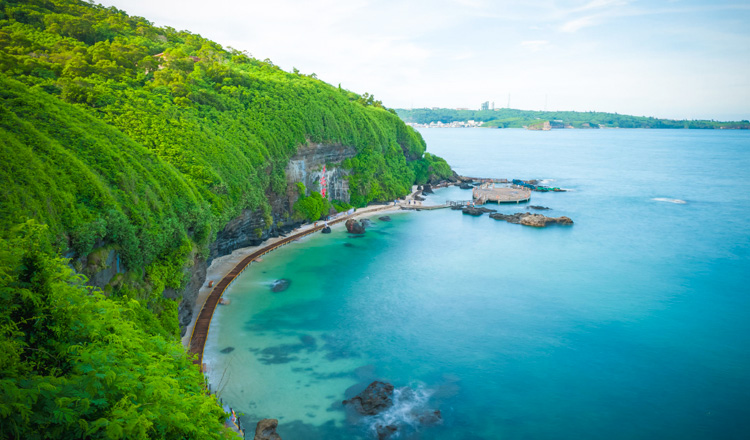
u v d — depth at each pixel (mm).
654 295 78750
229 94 113062
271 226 106500
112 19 139875
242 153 93625
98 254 45219
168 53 122250
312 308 72250
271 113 115250
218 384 51719
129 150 61938
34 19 114188
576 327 66875
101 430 18141
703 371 56094
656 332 65562
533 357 58844
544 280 85812
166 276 56562
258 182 95250
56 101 61812
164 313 54844
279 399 49719
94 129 60688
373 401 48625
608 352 60188
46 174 44531
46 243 35844
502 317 69938
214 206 75125
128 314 45469
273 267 90375
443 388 52250
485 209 145625
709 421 47469
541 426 46688
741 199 165375
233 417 45594
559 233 120188
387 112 191250
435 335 64188
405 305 74000
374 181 153250
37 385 16969
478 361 57781
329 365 56375
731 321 69000
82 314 22766
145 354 24984
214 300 72500
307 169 123875
